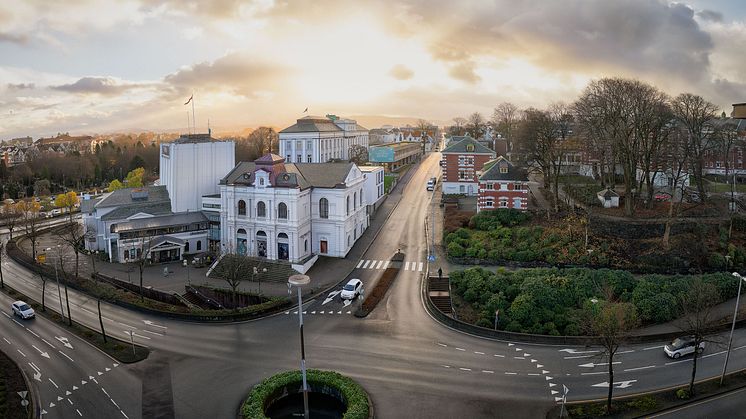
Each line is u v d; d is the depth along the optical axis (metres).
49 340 76.31
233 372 65.56
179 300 93.06
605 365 65.69
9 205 176.25
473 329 76.19
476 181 150.38
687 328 72.00
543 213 117.50
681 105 116.00
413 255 110.44
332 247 112.25
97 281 102.62
